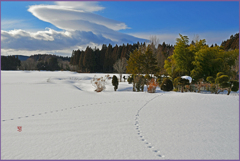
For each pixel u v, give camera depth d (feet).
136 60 77.36
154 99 29.94
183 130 15.37
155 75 81.05
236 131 15.12
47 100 29.84
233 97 29.66
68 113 21.42
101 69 231.91
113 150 11.60
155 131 15.14
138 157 10.68
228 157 10.75
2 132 15.14
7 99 30.68
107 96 33.60
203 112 21.38
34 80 78.38
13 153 11.37
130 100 29.50
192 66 78.43
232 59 78.28
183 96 31.01
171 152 11.35
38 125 16.97
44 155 11.02
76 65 237.86
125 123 17.40
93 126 16.57
